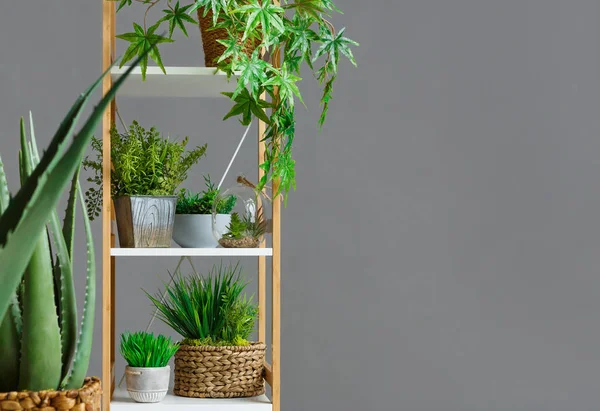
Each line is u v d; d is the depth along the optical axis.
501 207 3.58
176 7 1.99
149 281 3.27
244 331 2.15
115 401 1.98
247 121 2.03
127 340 2.09
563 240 3.60
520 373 3.56
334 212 3.46
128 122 3.29
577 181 3.62
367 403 3.45
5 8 3.21
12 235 0.68
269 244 3.39
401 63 3.53
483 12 3.59
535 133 3.61
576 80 3.63
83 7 3.25
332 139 3.47
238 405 1.96
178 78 2.04
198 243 2.11
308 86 3.46
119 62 2.08
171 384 3.17
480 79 3.58
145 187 2.02
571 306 3.60
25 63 3.21
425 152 3.53
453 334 3.52
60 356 0.84
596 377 3.59
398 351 3.48
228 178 3.33
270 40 1.94
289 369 3.39
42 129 3.21
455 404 3.51
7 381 0.85
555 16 3.62
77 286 3.20
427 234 3.52
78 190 0.96
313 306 3.42
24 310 0.82
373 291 3.47
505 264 3.57
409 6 3.54
